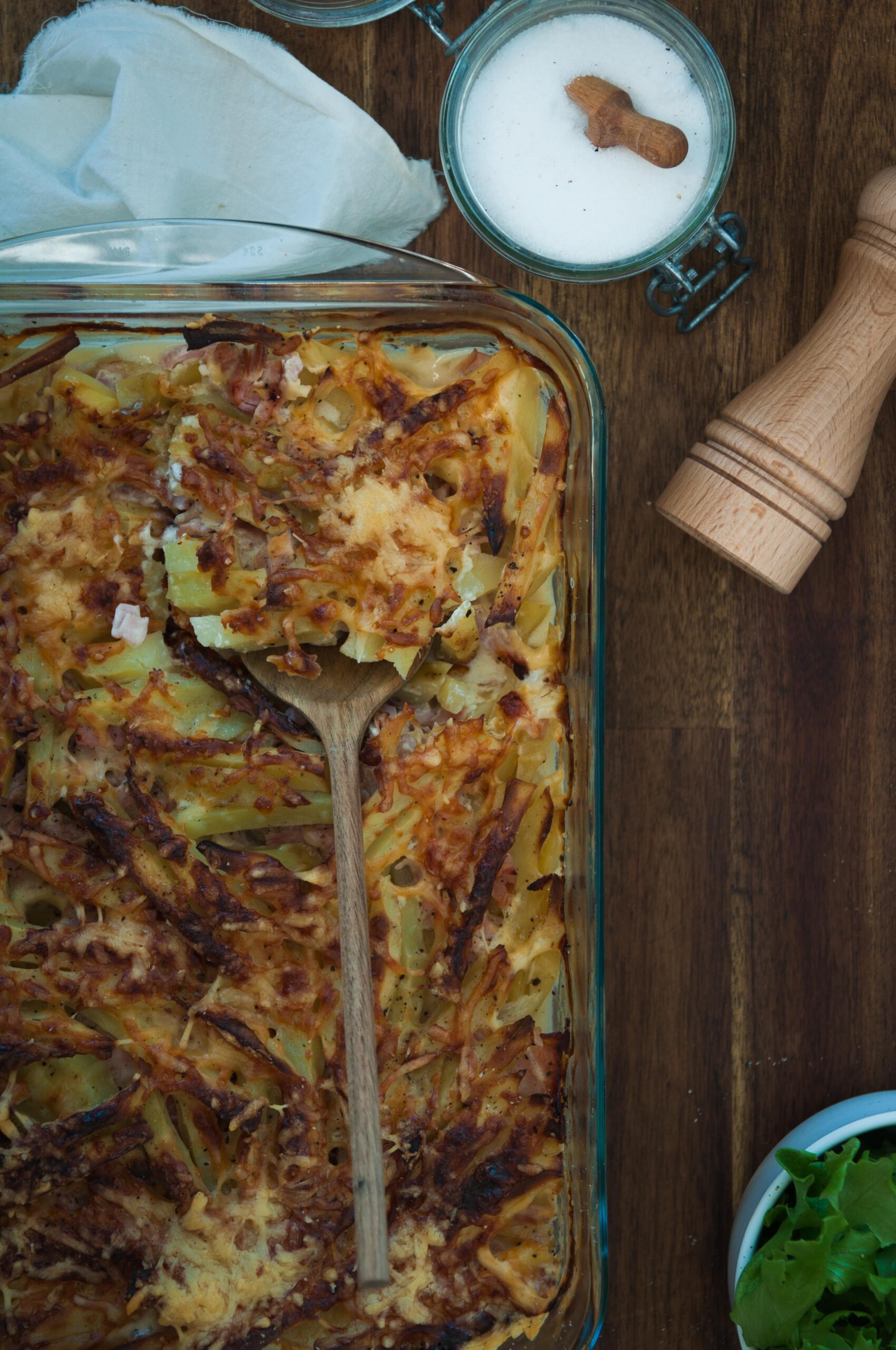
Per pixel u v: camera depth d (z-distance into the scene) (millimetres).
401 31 835
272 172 829
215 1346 726
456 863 745
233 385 754
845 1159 769
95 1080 738
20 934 733
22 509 746
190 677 750
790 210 842
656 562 844
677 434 842
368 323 778
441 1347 748
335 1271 735
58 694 738
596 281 816
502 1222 753
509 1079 750
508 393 762
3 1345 729
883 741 847
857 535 847
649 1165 842
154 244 781
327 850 752
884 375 800
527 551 756
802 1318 769
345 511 742
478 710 761
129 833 731
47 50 821
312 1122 732
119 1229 731
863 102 842
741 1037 846
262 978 734
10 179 827
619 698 844
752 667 847
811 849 847
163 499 755
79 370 770
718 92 804
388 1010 746
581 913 771
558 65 806
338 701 746
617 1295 838
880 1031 847
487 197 810
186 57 812
